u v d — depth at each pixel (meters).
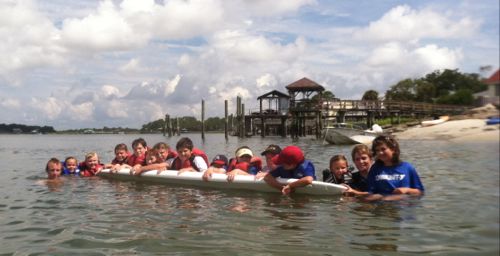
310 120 50.47
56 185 8.41
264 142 32.56
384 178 6.32
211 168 8.23
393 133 27.36
